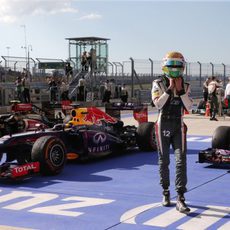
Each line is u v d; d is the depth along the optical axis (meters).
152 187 6.80
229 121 18.05
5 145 7.47
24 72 23.19
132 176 7.64
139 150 10.49
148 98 29.39
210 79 21.06
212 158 8.10
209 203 5.83
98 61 30.23
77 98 25.67
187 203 5.82
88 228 4.90
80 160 8.95
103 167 8.50
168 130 5.48
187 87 5.50
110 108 10.87
